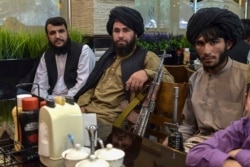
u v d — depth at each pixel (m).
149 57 1.96
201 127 1.51
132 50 2.02
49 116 1.02
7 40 2.71
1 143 1.21
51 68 2.59
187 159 1.01
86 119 1.20
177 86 1.59
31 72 2.69
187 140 1.45
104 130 1.40
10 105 1.91
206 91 1.50
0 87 2.49
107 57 2.09
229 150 1.02
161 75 1.74
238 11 5.48
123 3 3.81
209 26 1.41
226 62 1.46
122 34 1.97
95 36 3.54
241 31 1.47
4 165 1.07
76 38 3.01
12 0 3.39
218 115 1.47
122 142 1.24
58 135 1.02
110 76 2.01
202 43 1.44
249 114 1.10
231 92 1.44
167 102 1.63
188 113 1.59
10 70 2.56
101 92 2.00
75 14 3.61
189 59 3.72
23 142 1.13
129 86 1.78
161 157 1.09
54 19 2.54
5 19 3.38
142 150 1.16
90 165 0.85
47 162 1.05
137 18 2.00
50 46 2.64
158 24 4.64
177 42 3.98
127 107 1.77
